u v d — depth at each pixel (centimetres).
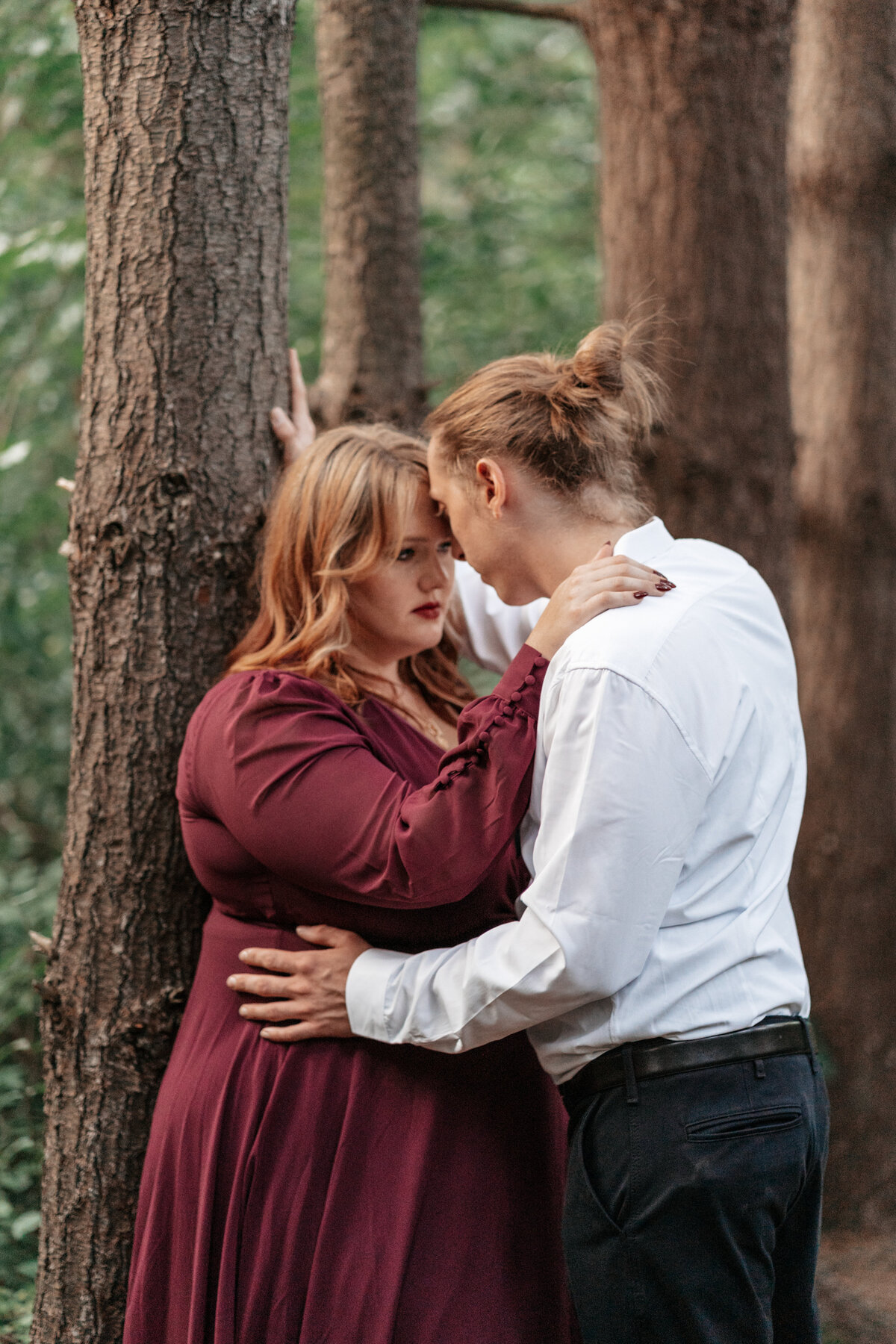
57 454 480
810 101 364
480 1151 170
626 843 143
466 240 574
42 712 455
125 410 195
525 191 596
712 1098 148
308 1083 171
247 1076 174
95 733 200
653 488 265
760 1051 150
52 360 466
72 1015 202
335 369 320
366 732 177
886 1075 369
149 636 197
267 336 202
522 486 165
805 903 379
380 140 313
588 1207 153
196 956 202
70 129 404
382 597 185
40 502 451
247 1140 171
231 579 199
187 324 193
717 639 153
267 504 203
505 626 219
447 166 670
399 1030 163
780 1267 165
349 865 163
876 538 371
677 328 262
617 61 267
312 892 172
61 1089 204
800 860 379
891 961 373
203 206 193
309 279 550
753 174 262
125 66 191
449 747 204
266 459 203
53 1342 205
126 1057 200
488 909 173
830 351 371
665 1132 147
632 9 261
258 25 195
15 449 357
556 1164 180
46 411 470
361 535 180
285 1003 173
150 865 198
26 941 344
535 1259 173
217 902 188
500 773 154
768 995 152
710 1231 147
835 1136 366
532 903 149
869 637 372
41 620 450
